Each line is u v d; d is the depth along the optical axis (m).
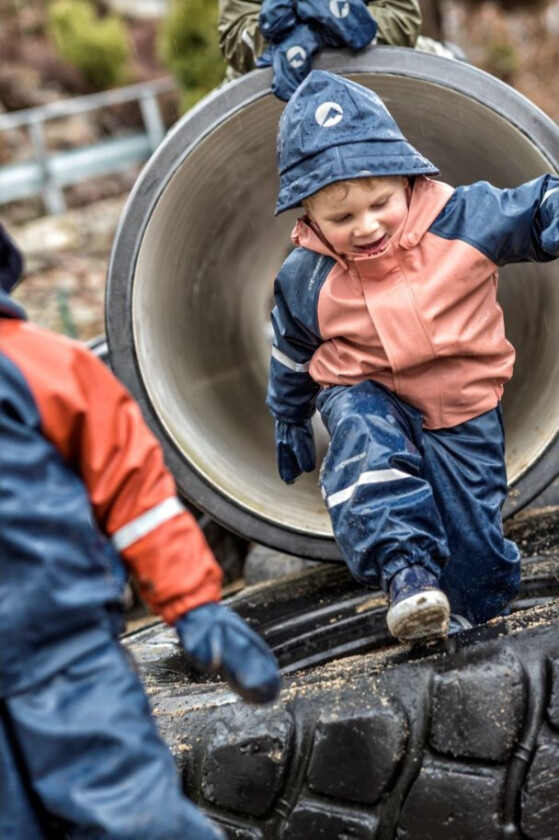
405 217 2.98
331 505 2.99
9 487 1.92
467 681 2.68
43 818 1.97
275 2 3.71
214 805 2.77
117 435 2.04
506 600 3.31
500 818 2.62
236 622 2.05
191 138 3.86
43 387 2.00
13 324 2.08
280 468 3.45
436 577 2.88
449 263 2.98
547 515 4.23
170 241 4.14
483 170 4.08
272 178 4.40
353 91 2.91
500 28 17.66
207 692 3.18
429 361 3.08
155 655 3.84
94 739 1.90
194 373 4.38
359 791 2.68
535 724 2.65
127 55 18.84
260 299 4.98
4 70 18.08
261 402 4.80
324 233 2.98
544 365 4.11
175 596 2.03
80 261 12.88
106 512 2.05
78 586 1.95
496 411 3.25
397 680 2.76
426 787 2.64
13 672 1.92
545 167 3.74
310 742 2.73
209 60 13.63
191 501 4.02
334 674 2.92
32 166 14.79
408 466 2.99
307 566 4.71
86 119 17.42
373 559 2.90
